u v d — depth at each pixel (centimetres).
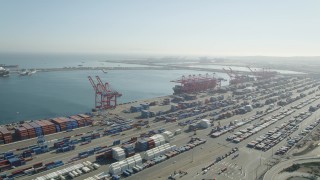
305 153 11375
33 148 11475
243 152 11575
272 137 13238
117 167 9600
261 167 10088
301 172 9550
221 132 14100
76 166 9856
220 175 9456
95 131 14500
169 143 12600
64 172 9375
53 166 10012
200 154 11381
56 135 13825
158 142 12200
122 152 10800
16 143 12625
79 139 13025
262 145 12131
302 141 12850
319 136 13512
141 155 11094
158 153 11000
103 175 9281
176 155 11275
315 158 10831
